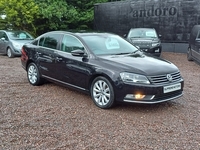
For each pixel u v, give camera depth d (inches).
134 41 450.0
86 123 166.1
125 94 179.6
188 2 562.9
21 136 147.0
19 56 496.1
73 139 144.0
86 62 202.8
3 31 536.7
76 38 221.6
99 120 171.3
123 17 697.0
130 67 183.5
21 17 655.1
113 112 186.4
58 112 185.5
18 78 295.7
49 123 165.6
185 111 190.9
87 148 134.1
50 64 237.6
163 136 149.6
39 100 212.7
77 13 738.8
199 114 185.2
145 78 176.9
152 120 172.9
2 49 520.1
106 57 200.4
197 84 278.2
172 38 603.5
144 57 212.2
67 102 208.2
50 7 677.3
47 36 253.8
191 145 139.1
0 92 234.7
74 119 172.4
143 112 187.6
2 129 155.9
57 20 717.9
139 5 656.4
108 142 141.1
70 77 217.9
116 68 185.0
